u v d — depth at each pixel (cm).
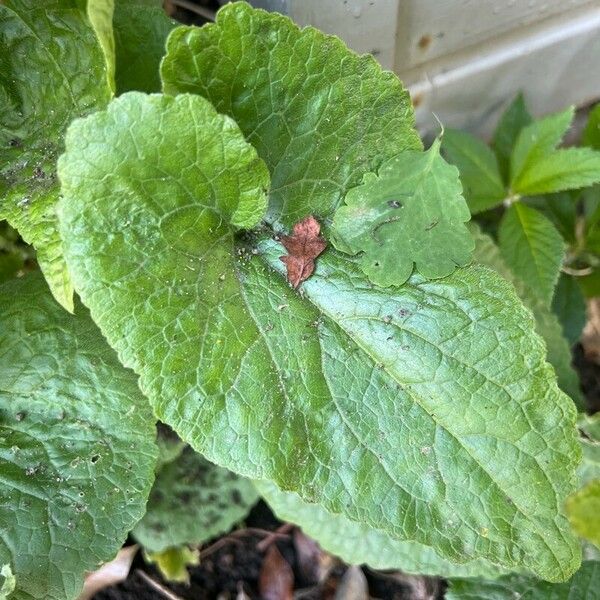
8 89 25
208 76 22
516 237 34
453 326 24
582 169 33
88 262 21
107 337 22
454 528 24
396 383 25
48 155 25
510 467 24
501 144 38
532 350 24
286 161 24
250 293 25
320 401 24
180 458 35
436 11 34
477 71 40
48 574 26
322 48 22
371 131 24
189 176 22
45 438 27
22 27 24
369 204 25
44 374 27
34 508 26
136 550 36
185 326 23
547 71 42
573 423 24
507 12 36
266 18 21
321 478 24
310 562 38
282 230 25
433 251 24
